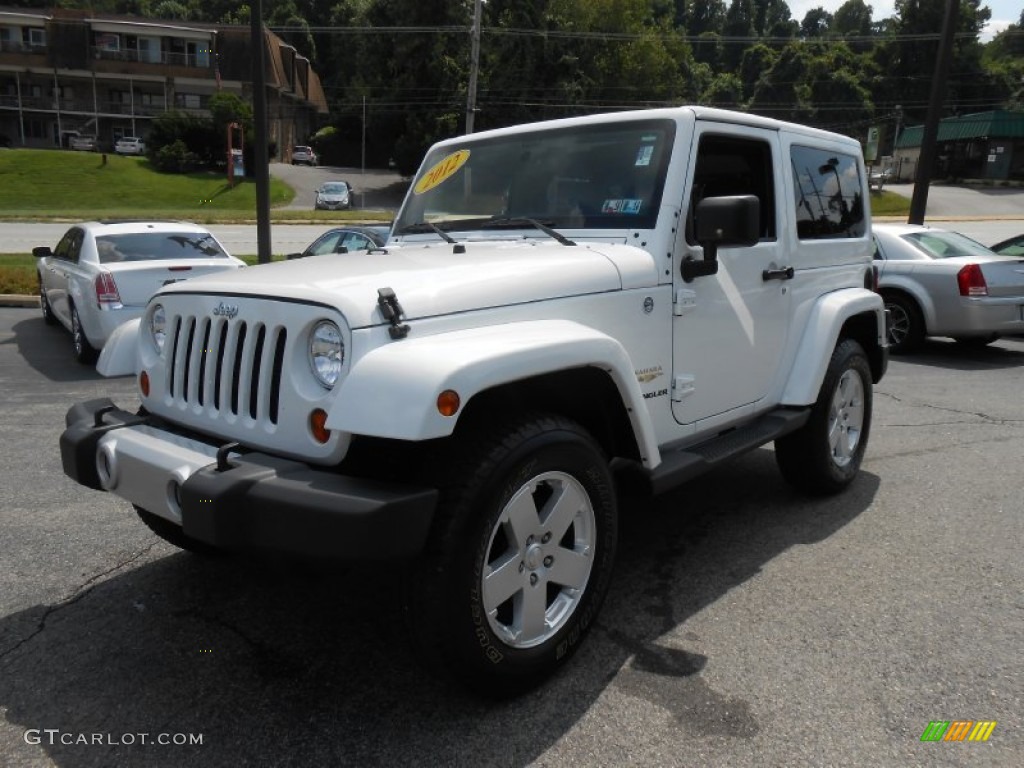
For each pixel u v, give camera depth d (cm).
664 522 444
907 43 7919
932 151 1368
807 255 437
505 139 394
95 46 6166
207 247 963
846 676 290
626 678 288
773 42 9900
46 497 468
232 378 277
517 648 267
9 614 335
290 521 229
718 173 371
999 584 365
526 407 281
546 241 352
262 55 1194
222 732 258
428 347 243
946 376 861
